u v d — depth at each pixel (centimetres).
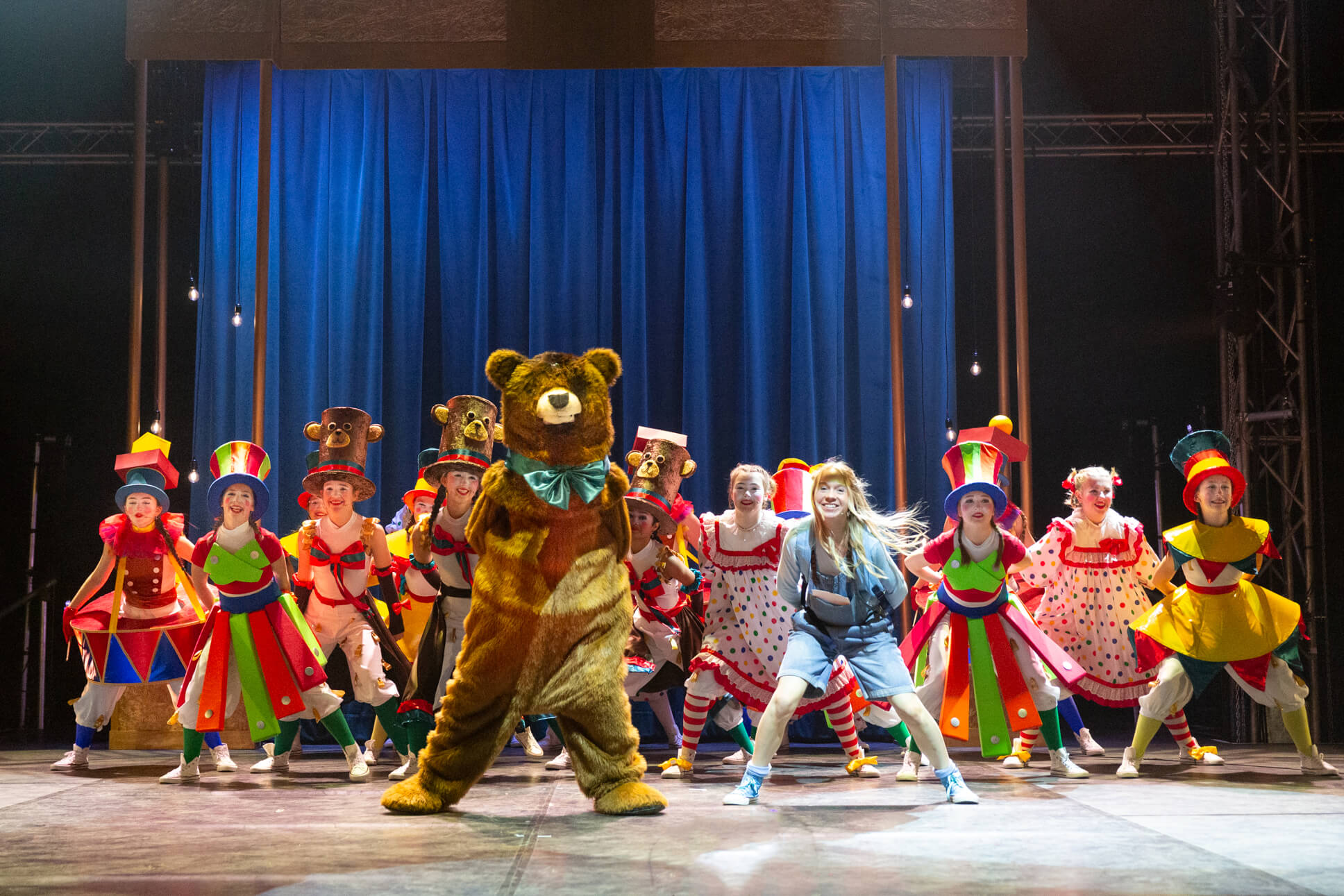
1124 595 550
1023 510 705
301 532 509
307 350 756
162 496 531
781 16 730
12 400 919
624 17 731
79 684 907
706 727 725
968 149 853
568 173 770
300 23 731
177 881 258
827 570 386
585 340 757
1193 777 465
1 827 344
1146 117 866
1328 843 300
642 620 537
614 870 267
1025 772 493
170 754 618
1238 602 469
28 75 884
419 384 755
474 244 767
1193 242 924
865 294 766
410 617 571
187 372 910
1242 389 737
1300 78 847
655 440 503
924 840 306
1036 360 932
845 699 493
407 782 370
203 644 471
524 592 352
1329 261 900
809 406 748
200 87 849
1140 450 926
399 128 775
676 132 777
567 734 362
